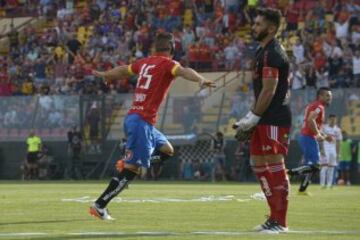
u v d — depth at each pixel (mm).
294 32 120250
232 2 129500
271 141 31422
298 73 112562
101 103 117312
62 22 137750
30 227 33281
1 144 121688
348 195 63906
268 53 31172
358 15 119188
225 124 111312
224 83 117312
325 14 121438
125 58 127562
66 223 35250
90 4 139750
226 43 124375
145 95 36375
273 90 30938
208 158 110562
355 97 105938
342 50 114750
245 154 107188
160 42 36719
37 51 134375
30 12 146000
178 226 34281
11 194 62031
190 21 130250
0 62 134375
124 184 36031
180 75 35906
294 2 125125
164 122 114438
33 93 128375
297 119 106875
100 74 37500
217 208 45531
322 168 82625
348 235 30469
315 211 44188
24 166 117438
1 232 30969
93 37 132375
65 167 117438
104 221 36250
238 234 30391
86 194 61875
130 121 36312
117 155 115562
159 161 37781
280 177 31609
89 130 117312
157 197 57375
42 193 63625
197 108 113188
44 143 119062
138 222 36125
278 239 28734
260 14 31484
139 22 132625
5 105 122500
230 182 101250
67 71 128625
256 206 47375
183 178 111812
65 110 119188
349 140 103125
